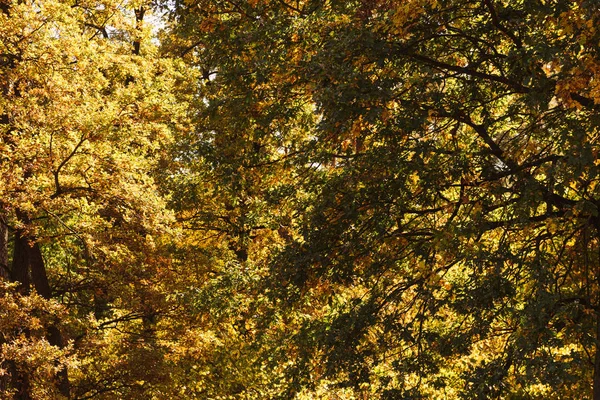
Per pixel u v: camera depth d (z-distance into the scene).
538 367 9.25
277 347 14.12
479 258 9.99
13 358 13.05
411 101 10.34
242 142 13.77
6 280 15.02
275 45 12.10
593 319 9.95
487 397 10.07
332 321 11.95
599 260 11.21
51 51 13.44
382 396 11.46
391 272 12.11
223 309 16.67
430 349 11.59
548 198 10.38
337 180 11.66
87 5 15.80
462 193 10.73
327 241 11.50
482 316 10.71
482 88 11.53
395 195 10.88
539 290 9.48
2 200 13.41
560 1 9.09
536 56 9.06
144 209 14.79
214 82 13.65
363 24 10.59
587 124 9.43
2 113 13.41
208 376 19.38
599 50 8.90
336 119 10.20
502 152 10.70
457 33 10.88
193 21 13.25
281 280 11.81
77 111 13.87
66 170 14.22
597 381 10.32
